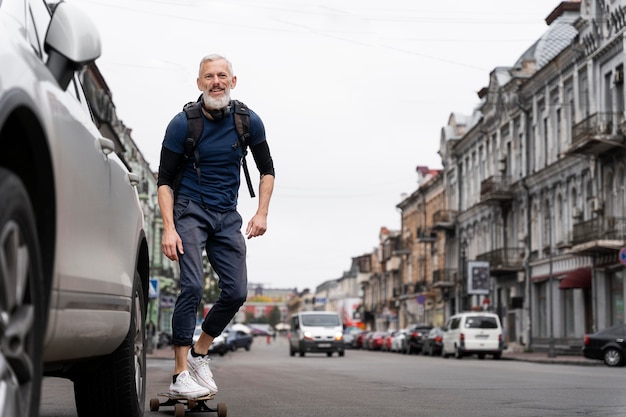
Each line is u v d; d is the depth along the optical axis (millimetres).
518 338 51844
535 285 49719
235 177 7117
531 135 50688
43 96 3689
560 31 53750
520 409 9750
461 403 10648
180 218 6961
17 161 3391
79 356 4758
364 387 14195
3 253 3102
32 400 3354
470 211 64188
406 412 9289
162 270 76812
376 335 70250
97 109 46938
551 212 47062
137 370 6445
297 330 49625
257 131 7141
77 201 4238
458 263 67688
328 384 15195
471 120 69562
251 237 7176
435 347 47562
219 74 6895
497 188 54250
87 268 4453
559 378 17922
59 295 3922
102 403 6035
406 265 92500
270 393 12391
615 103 38812
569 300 45250
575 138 40406
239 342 66875
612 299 39688
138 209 6246
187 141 6898
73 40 4277
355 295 154000
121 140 59781
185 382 7062
